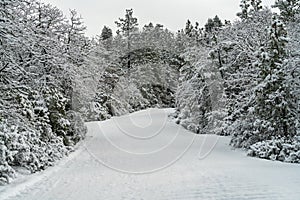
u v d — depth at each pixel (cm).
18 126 1045
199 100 2511
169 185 806
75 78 1848
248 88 1762
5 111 1027
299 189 679
